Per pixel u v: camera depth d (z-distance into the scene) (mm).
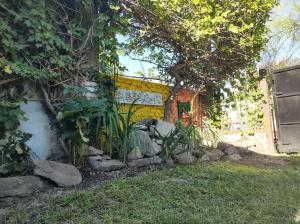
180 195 3314
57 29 4734
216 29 5973
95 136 4387
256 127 7871
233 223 2744
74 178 3645
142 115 6684
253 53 6719
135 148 4582
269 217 2938
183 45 6594
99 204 2928
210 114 8391
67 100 4523
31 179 3361
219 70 7422
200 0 5641
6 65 3777
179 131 5281
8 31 3918
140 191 3332
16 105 3871
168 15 5992
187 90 7930
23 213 2707
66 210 2758
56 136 4445
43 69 4246
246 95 8016
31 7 4246
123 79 6309
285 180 4348
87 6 5004
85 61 4984
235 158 6277
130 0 5703
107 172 4133
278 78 7273
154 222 2613
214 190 3559
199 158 5613
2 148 3736
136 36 6586
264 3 5996
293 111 7020
